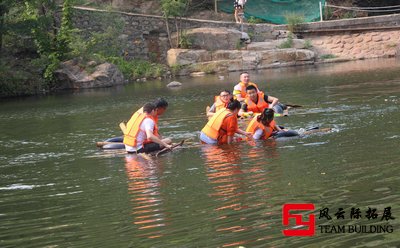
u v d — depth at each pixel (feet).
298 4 107.65
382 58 95.61
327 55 98.89
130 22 98.58
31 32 85.66
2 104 71.36
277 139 35.24
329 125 38.58
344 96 52.42
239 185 25.79
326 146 32.17
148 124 34.17
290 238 19.45
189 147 34.91
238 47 99.09
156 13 105.19
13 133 45.88
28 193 27.07
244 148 33.50
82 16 94.94
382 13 111.55
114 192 26.21
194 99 60.75
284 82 70.33
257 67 95.66
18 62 86.43
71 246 20.11
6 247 20.48
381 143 31.65
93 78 84.48
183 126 43.14
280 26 103.40
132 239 20.30
